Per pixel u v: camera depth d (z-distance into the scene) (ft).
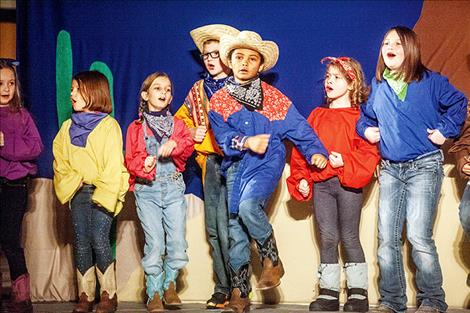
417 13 16.29
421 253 14.30
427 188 14.34
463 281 16.05
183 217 15.48
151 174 15.21
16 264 14.94
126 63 16.94
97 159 15.08
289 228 16.49
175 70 16.85
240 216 14.52
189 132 15.53
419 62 14.66
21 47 16.93
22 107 15.55
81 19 17.01
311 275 16.42
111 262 15.16
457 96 14.58
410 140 14.39
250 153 14.70
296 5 16.60
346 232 15.17
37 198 16.85
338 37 16.51
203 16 16.81
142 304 16.33
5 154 14.92
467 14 16.12
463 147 14.96
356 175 14.84
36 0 16.96
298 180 15.38
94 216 15.07
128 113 16.85
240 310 14.40
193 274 16.70
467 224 14.84
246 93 15.05
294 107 15.24
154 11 16.92
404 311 14.61
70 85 16.92
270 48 15.29
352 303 14.92
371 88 15.31
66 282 16.80
